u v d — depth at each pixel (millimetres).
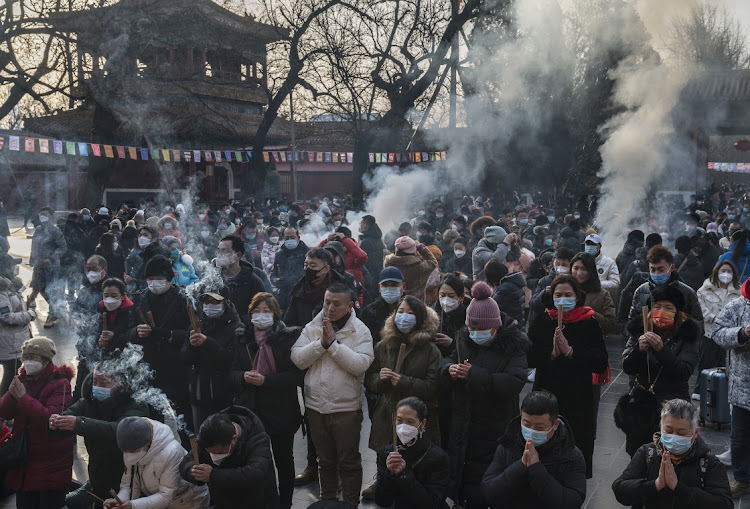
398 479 4191
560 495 3752
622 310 8234
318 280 6270
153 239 10172
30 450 5090
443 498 4324
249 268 7113
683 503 3639
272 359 5238
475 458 4855
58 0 27359
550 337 5477
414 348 5125
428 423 5191
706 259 10344
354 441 5277
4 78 27188
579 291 5398
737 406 5594
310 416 5297
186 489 4586
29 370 5188
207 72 37969
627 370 5191
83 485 5602
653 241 10016
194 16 30000
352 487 5258
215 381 5652
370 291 10094
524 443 3969
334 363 5238
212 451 4277
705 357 7734
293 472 5410
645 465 3854
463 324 5691
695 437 3709
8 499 5723
